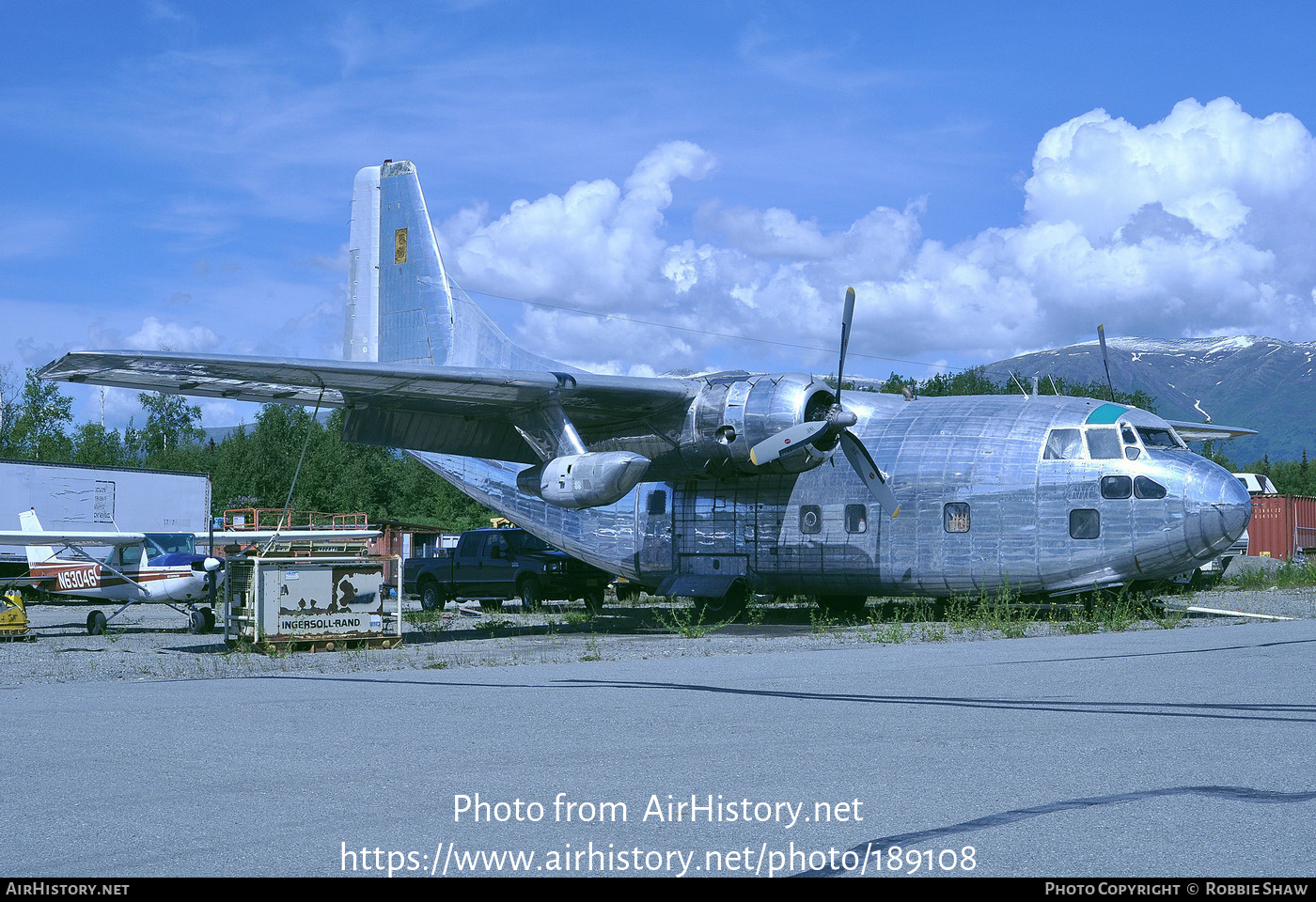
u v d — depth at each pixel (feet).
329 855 12.63
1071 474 51.83
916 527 54.39
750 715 22.44
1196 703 23.03
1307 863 11.71
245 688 29.78
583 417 58.70
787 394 53.88
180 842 13.17
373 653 44.52
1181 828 13.10
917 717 21.80
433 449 59.82
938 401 58.23
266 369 46.68
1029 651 36.22
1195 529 49.24
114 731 21.42
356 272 79.66
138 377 47.88
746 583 59.67
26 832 13.61
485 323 71.51
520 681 29.84
